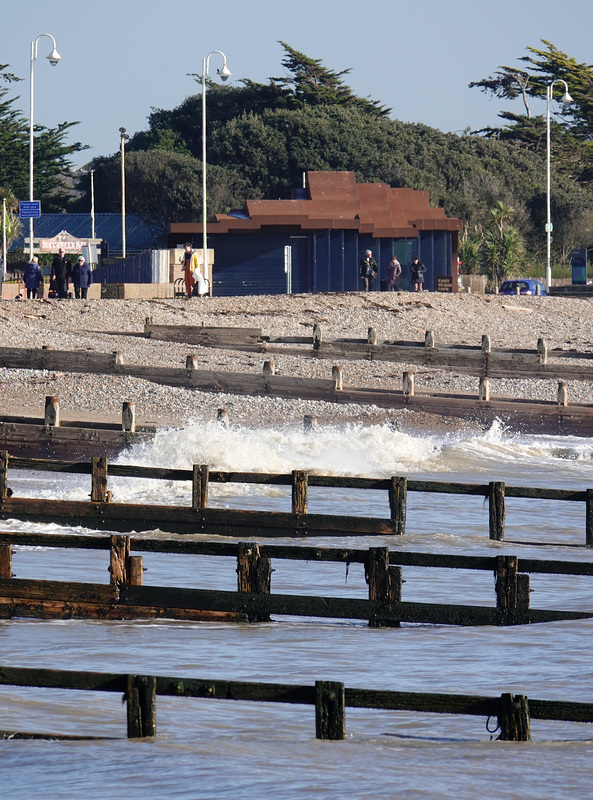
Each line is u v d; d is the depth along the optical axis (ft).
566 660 136.36
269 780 92.84
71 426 330.95
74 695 124.57
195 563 200.54
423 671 131.75
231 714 117.50
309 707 121.60
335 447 343.67
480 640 149.18
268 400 424.05
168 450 316.60
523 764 96.94
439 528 235.81
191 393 425.69
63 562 199.21
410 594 178.70
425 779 93.15
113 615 165.37
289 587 182.70
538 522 250.37
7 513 220.84
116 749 101.14
